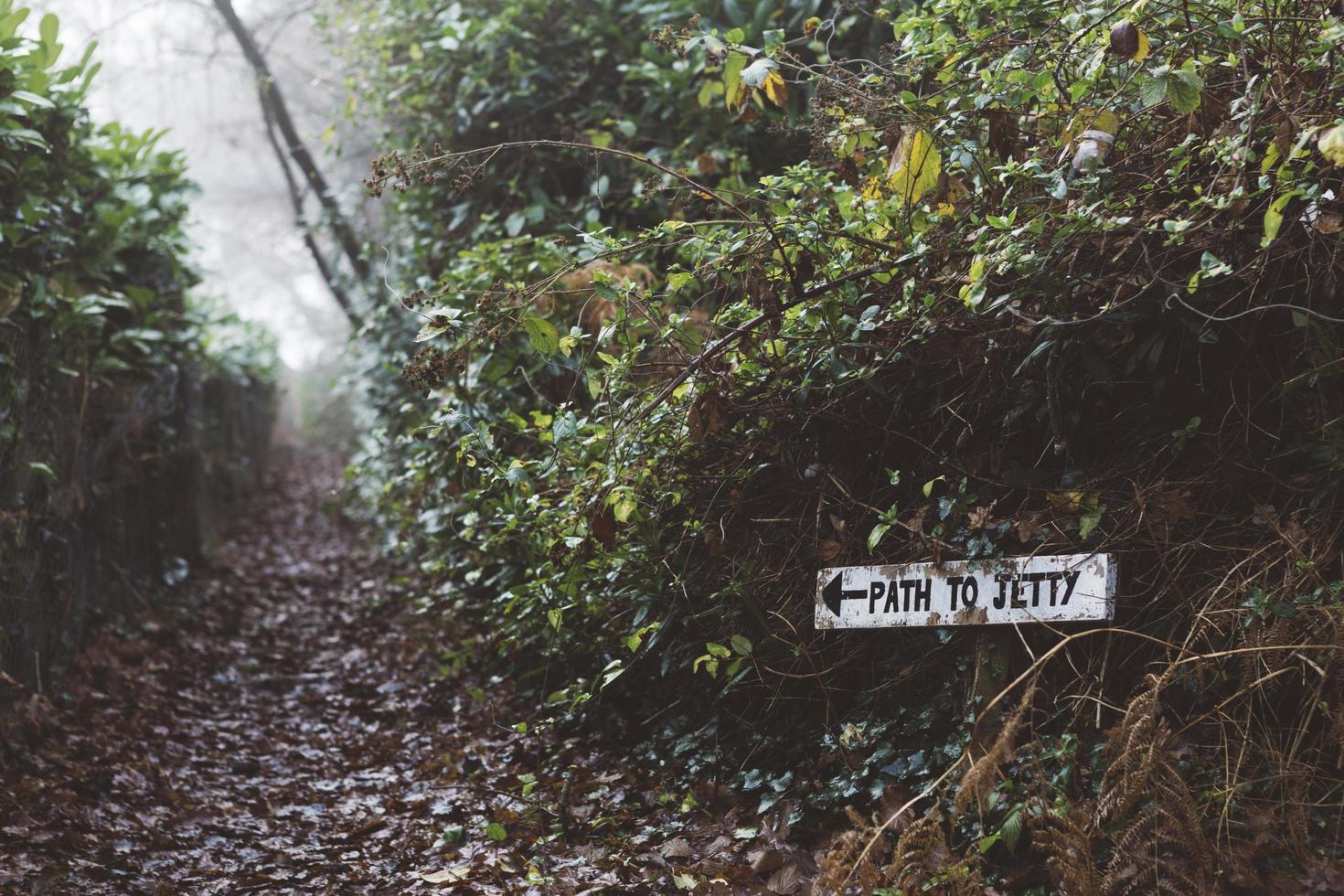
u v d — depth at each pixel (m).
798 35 5.25
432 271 6.70
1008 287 3.04
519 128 6.11
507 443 4.83
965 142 3.34
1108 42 3.08
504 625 4.75
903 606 3.13
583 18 6.12
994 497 3.22
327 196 8.46
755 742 3.70
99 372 6.03
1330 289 2.74
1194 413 3.04
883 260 3.37
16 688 4.59
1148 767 2.48
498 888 3.35
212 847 3.92
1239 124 2.84
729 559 3.78
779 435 3.61
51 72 5.15
